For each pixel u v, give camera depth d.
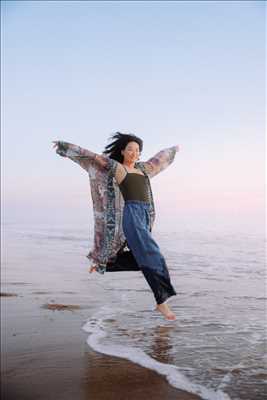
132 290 7.88
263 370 4.30
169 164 4.61
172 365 4.51
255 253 9.83
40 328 5.95
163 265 4.00
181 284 7.51
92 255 4.27
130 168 4.29
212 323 5.65
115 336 5.48
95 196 4.24
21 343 5.39
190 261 9.40
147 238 4.02
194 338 5.20
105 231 4.22
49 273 10.02
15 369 4.62
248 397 3.79
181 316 6.01
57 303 7.22
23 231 20.16
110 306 6.88
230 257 9.55
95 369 4.54
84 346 5.20
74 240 16.53
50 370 4.54
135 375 4.34
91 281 8.88
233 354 4.68
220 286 7.25
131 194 4.14
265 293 6.77
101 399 3.88
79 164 4.21
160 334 5.41
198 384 4.07
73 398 3.91
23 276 9.71
